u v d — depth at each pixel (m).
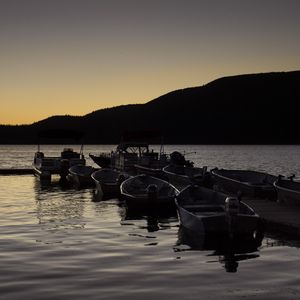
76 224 19.59
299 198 21.45
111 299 9.77
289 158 107.25
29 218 21.16
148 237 16.80
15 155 132.38
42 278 11.25
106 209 24.39
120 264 12.70
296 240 16.38
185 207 18.88
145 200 22.67
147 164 38.84
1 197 29.77
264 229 18.25
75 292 10.20
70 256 13.58
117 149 41.94
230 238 16.52
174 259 13.41
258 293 10.20
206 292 10.27
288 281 11.10
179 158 39.34
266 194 25.44
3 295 9.98
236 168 69.44
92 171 37.75
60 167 41.12
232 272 11.98
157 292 10.26
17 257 13.42
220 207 18.92
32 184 38.97
